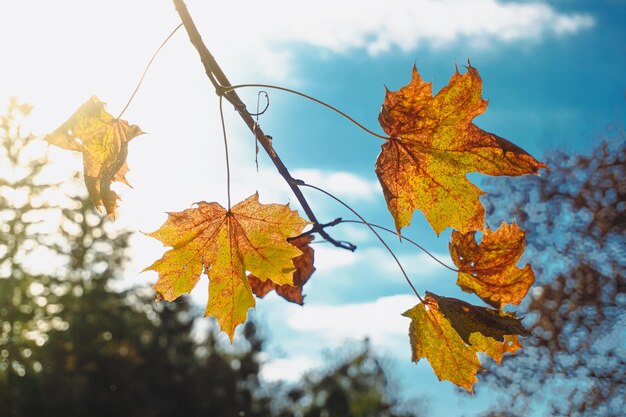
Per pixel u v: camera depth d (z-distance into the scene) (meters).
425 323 1.39
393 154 1.33
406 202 1.34
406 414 39.00
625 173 8.20
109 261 25.78
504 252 1.36
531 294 8.36
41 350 23.33
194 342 30.27
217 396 29.89
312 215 1.41
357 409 39.22
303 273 1.66
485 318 1.33
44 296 22.69
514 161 1.28
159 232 1.44
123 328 27.14
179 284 1.45
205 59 1.34
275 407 34.06
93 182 1.41
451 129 1.30
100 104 1.42
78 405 23.12
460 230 1.34
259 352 31.25
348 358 40.41
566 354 8.02
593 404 7.84
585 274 8.05
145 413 25.91
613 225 8.08
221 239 1.45
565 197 8.36
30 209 21.05
